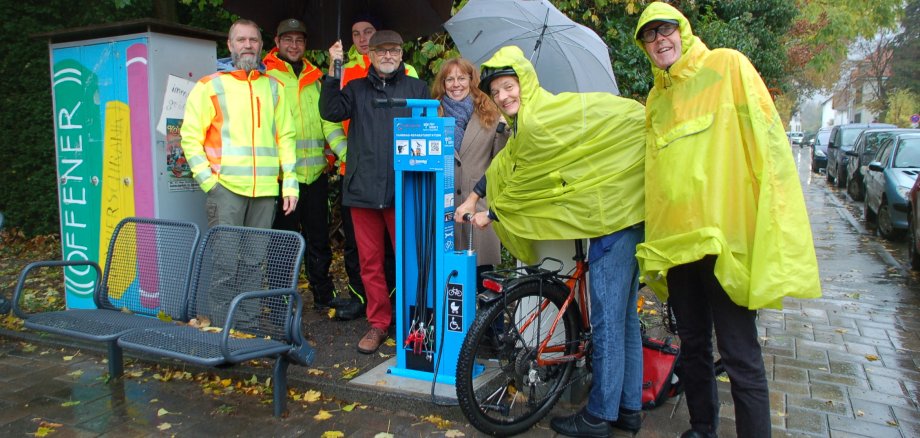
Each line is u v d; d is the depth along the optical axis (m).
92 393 3.61
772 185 2.46
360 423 3.27
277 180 4.27
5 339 4.46
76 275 4.77
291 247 3.36
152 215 4.34
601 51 4.39
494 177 3.33
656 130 2.73
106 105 4.43
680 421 3.39
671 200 2.59
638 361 3.21
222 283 3.59
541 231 3.08
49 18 7.61
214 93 3.97
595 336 3.06
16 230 7.93
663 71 2.64
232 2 4.47
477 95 3.99
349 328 4.60
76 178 4.66
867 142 14.40
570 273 3.47
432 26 4.77
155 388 3.68
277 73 4.48
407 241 3.66
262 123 4.08
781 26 12.90
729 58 2.53
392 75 3.99
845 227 11.24
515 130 3.06
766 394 2.66
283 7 4.73
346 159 4.09
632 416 3.22
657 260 2.64
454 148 3.61
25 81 7.51
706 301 2.91
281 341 3.29
